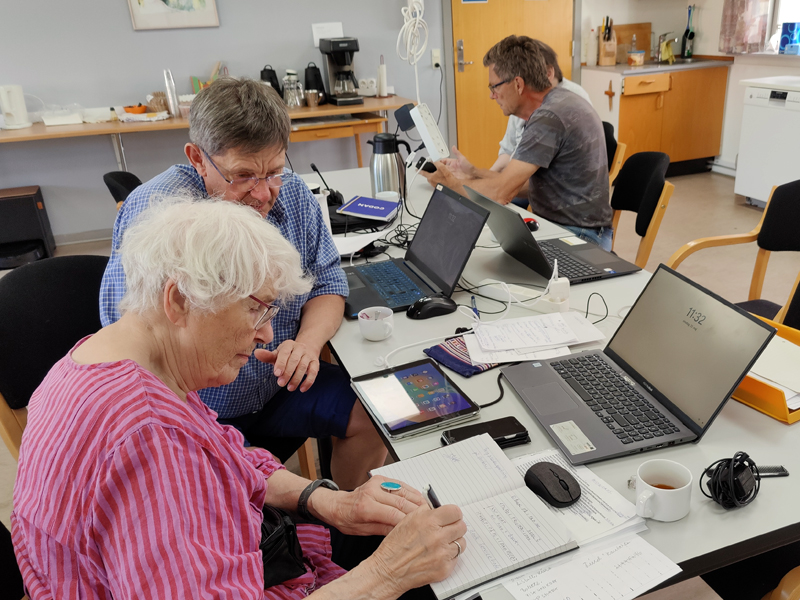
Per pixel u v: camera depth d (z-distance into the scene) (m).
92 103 4.32
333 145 4.97
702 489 0.92
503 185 2.41
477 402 1.19
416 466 1.02
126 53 4.29
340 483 1.66
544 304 1.53
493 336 1.38
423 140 2.60
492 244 1.99
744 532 0.85
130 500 0.66
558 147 2.39
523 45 2.45
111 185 2.56
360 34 4.76
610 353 1.28
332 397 1.53
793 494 0.92
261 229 0.82
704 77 5.07
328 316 1.52
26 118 4.05
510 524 0.88
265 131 1.25
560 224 2.50
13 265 3.88
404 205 2.41
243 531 0.78
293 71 4.54
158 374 0.81
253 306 0.82
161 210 0.85
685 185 5.11
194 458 0.71
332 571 1.06
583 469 0.99
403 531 0.84
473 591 0.79
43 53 4.12
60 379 0.77
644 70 4.88
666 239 3.92
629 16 5.35
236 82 1.26
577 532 0.87
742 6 4.73
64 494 0.68
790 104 3.98
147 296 0.77
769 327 0.96
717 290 3.19
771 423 1.07
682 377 1.09
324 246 1.63
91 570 0.69
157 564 0.65
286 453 1.57
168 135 4.48
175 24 4.31
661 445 1.02
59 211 4.41
